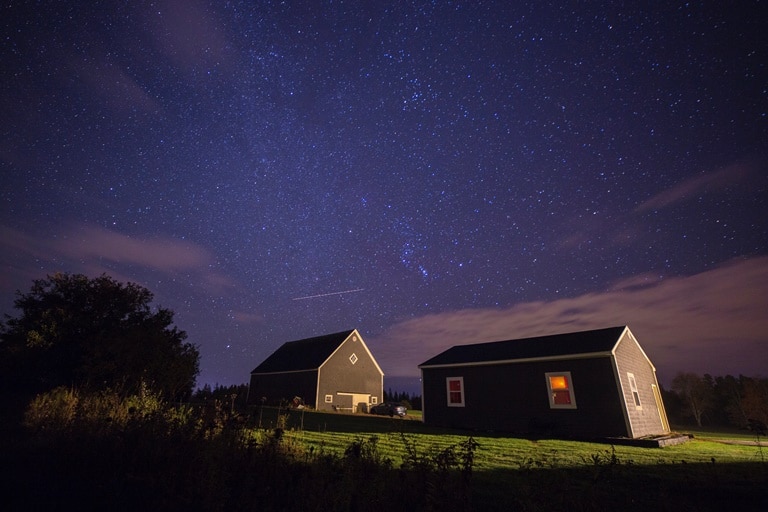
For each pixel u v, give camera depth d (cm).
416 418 2608
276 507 403
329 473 472
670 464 892
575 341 1773
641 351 1881
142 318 2033
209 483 413
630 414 1496
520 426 1691
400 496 421
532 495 500
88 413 675
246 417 632
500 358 1845
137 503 391
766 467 866
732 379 4722
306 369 3388
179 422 576
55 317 1897
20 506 382
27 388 1833
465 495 437
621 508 545
